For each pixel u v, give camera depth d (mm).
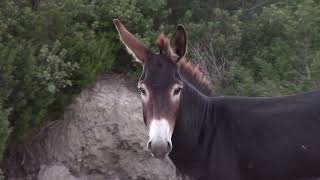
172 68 3480
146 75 3471
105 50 5406
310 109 3684
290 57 5273
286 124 3674
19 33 5113
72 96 5184
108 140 5215
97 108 5266
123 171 5242
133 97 5430
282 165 3682
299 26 5363
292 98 3758
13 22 5055
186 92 3645
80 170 5211
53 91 4883
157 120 3381
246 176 3738
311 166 3670
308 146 3643
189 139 3662
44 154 5215
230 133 3713
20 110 4895
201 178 3746
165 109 3398
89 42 5262
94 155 5203
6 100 4801
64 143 5211
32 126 4973
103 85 5492
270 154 3676
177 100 3469
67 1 5352
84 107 5266
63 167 5105
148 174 5219
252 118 3715
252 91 5086
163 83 3430
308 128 3652
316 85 4941
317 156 3645
